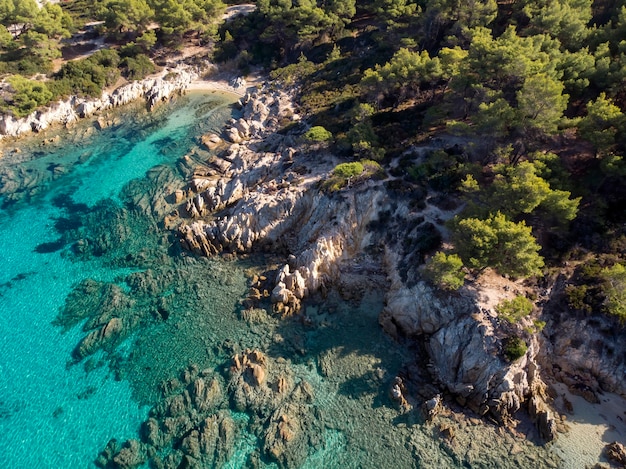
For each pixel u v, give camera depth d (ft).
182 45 374.22
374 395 162.61
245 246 219.00
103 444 153.69
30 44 338.95
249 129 296.30
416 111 253.03
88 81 333.21
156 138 302.45
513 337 155.63
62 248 229.66
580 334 160.15
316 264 194.90
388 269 197.77
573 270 170.71
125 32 382.01
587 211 179.11
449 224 176.04
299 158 249.75
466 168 196.13
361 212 208.33
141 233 233.55
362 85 255.09
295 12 339.98
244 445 151.43
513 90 211.00
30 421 160.66
